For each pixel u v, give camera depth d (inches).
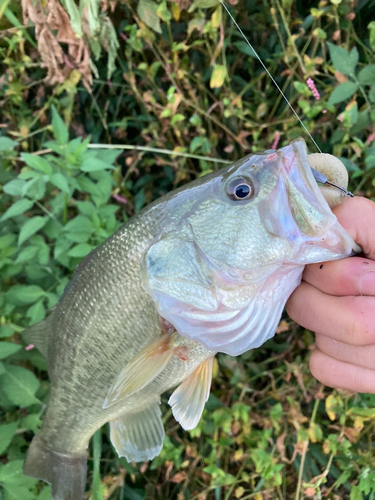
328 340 7.6
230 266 7.3
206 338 7.6
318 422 14.2
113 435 10.4
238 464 14.0
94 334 8.7
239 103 13.6
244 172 7.3
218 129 15.0
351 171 13.3
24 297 12.7
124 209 15.8
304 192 6.8
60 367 9.6
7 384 12.1
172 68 13.9
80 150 12.2
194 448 13.5
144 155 16.1
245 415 13.0
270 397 14.1
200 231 7.5
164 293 7.6
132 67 14.8
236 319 7.5
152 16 12.6
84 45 13.1
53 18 12.6
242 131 14.2
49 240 14.6
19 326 13.2
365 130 13.2
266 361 14.6
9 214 12.2
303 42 14.1
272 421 13.0
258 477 14.0
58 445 10.7
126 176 15.4
